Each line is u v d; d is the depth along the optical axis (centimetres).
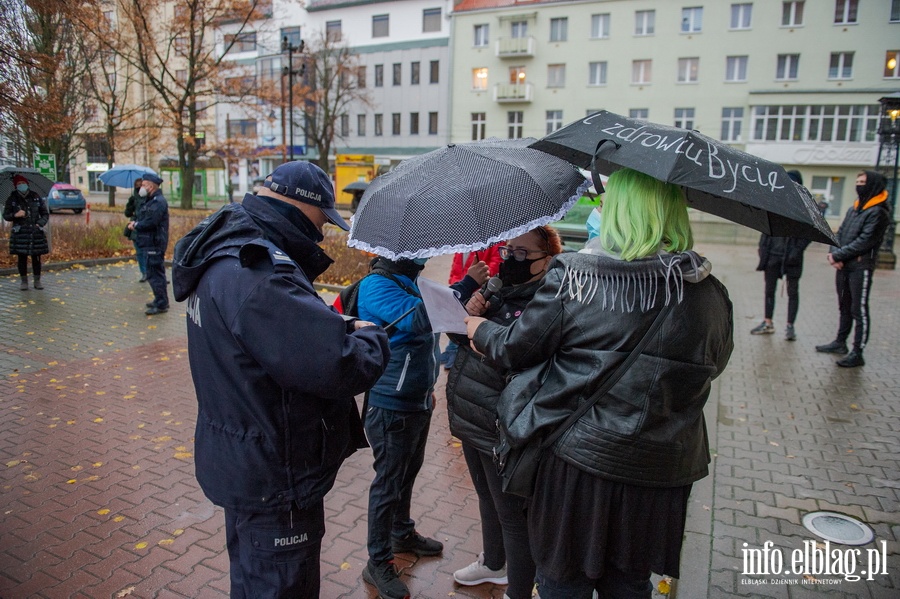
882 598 272
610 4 3825
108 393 539
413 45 4450
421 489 386
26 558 301
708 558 301
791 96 3588
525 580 241
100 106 3147
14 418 478
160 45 3778
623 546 173
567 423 172
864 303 638
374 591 283
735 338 784
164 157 4022
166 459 414
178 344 702
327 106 4050
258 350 162
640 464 166
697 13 3691
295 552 180
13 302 886
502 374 217
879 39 3438
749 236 2517
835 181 3662
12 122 1454
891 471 403
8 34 1408
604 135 180
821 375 620
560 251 239
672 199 172
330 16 4731
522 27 4088
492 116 4253
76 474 389
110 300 924
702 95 3738
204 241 176
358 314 273
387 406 268
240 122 4944
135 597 275
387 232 209
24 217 943
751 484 382
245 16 2622
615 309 166
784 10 3556
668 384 166
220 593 279
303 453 178
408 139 4581
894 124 1522
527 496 183
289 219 187
